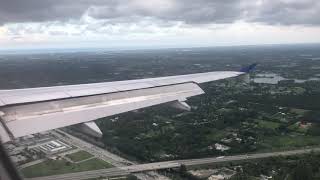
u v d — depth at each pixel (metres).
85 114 31.64
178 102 39.59
